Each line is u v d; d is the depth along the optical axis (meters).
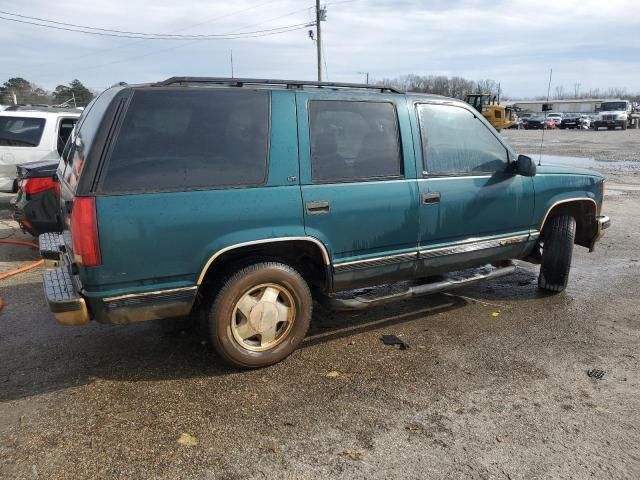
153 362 3.84
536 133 45.22
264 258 3.65
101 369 3.73
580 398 3.40
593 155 23.83
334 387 3.51
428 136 4.25
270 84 3.68
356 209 3.82
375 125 3.98
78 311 3.12
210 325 3.50
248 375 3.66
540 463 2.77
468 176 4.43
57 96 54.53
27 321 4.61
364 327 4.52
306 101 3.69
